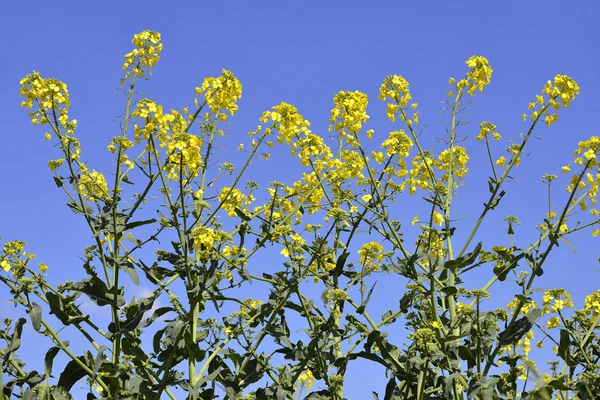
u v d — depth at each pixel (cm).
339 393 324
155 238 320
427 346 313
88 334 319
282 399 318
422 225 324
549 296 329
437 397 323
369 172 329
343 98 331
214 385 321
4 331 319
